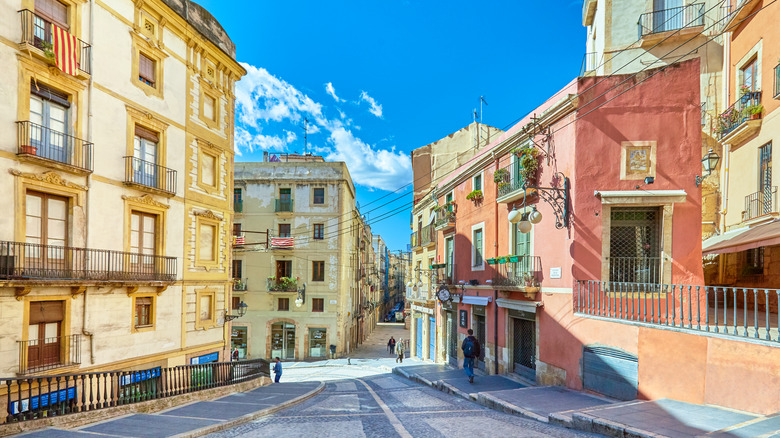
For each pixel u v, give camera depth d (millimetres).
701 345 8359
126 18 13570
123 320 13219
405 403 11242
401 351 27359
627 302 10172
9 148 10375
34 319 10875
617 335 10164
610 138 11758
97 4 12625
